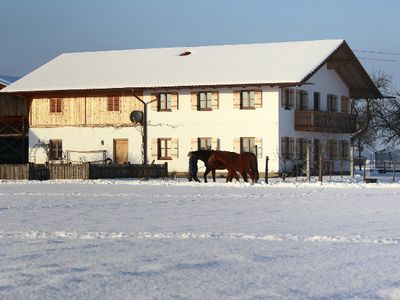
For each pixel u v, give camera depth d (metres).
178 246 11.89
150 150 51.19
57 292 8.25
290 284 8.71
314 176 47.72
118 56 57.66
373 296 8.05
